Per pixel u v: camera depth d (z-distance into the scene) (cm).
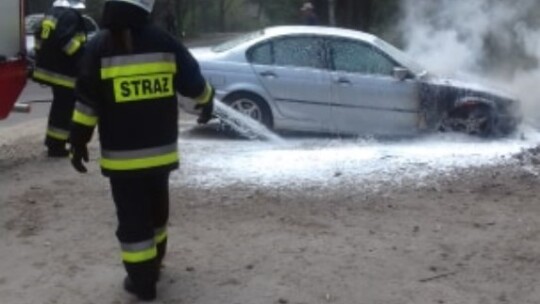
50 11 851
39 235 608
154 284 482
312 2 2433
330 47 1059
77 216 655
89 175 797
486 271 533
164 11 2564
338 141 1046
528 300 486
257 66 1056
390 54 1059
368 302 482
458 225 631
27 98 1631
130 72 453
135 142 458
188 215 654
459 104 1047
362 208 676
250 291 498
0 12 826
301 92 1052
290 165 830
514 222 639
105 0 457
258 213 659
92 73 453
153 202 487
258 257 557
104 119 461
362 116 1052
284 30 1076
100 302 482
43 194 721
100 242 591
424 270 534
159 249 500
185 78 467
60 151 877
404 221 641
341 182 757
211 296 490
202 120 493
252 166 827
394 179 769
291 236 602
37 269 538
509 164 832
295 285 507
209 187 738
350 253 565
